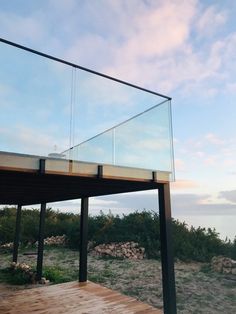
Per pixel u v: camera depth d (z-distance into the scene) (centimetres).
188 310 518
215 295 607
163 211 459
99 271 851
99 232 1281
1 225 1426
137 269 874
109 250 1116
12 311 438
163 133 505
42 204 765
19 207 912
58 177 415
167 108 513
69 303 476
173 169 482
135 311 437
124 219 1330
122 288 668
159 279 751
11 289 635
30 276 716
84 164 412
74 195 684
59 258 1076
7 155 354
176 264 935
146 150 519
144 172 462
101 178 423
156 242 1097
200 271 839
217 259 907
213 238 1138
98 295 521
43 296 516
